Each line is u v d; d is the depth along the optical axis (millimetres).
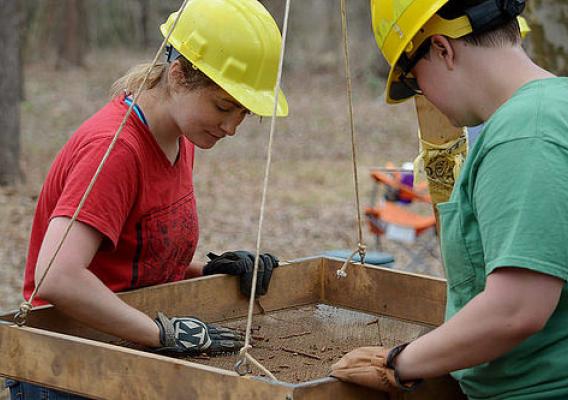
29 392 3229
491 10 2484
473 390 2678
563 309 2471
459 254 2588
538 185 2301
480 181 2412
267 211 13688
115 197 3172
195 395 2627
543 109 2369
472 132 3605
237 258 3848
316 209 13766
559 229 2295
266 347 3496
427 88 2633
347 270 3988
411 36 2555
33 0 34750
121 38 39719
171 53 3375
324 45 38250
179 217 3523
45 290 3082
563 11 6129
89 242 3127
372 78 30125
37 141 19609
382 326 3770
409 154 19125
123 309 3174
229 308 3816
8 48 14383
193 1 3348
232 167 17359
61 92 27578
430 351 2459
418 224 9375
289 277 3986
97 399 2834
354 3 37031
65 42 32969
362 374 2576
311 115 24469
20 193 13977
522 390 2541
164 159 3379
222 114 3293
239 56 3252
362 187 15414
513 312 2322
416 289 3791
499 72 2512
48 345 2930
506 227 2324
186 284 3650
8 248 10875
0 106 14422
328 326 3783
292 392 2459
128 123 3279
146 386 2719
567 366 2473
